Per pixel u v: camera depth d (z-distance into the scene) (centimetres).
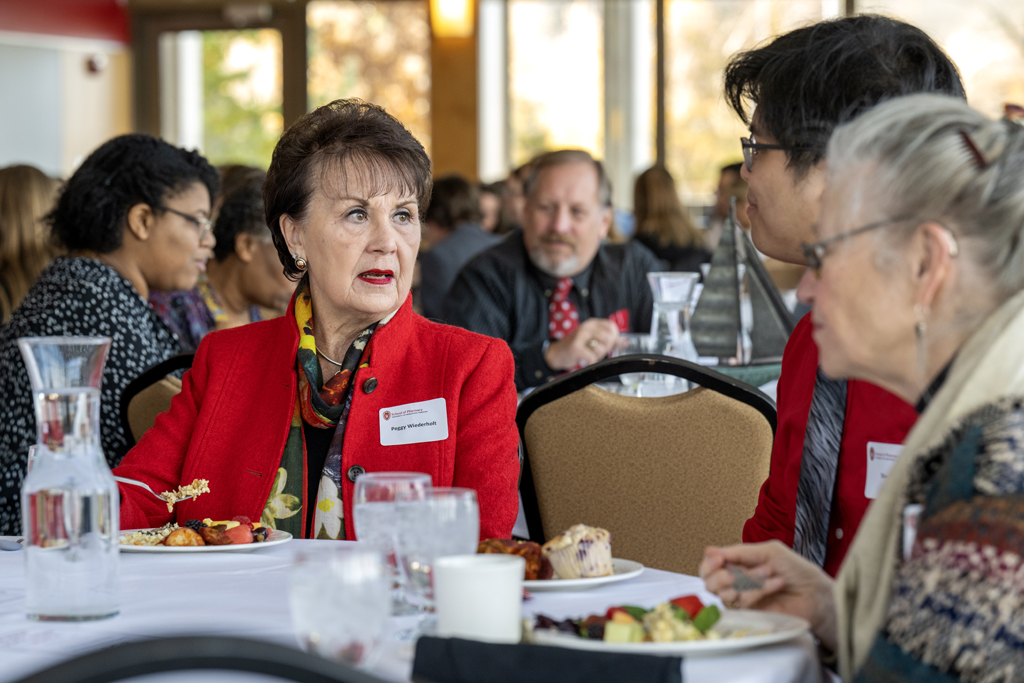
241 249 371
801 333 189
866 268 112
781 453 187
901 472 112
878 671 99
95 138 1148
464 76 1041
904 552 106
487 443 200
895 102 116
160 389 269
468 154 1047
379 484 125
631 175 1030
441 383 203
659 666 98
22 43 1085
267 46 1126
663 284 324
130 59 1159
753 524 190
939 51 164
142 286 304
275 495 201
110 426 274
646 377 303
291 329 209
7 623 125
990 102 859
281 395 206
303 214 205
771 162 168
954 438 104
